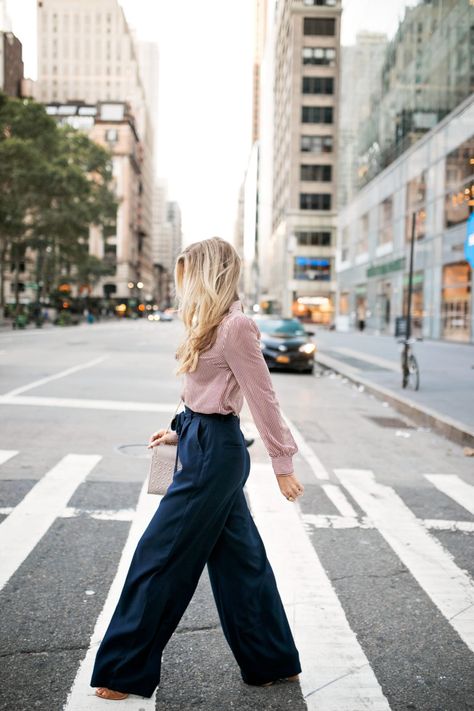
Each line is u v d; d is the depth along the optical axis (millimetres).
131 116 111688
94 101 148500
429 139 33844
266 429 2328
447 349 26594
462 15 29281
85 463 6508
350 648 2924
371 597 3510
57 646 2848
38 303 55188
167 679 2605
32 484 5652
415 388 13070
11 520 4637
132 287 113562
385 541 4469
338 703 2471
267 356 17844
